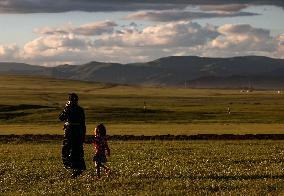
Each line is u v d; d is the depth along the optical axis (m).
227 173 38.62
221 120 145.38
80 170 37.31
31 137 86.31
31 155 55.88
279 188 30.98
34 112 164.38
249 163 46.00
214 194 29.20
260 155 52.56
